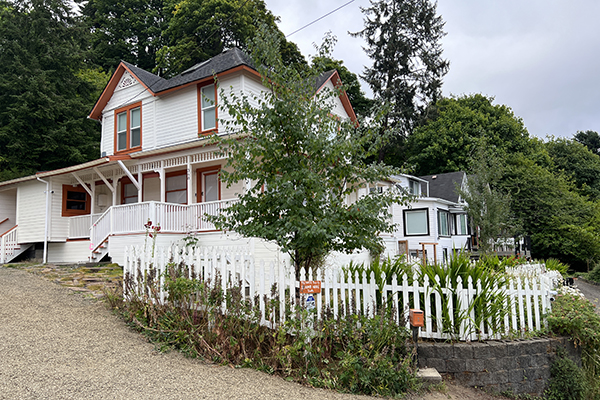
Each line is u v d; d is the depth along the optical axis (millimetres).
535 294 7352
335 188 6855
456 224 32375
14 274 11328
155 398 4305
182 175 17094
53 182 17750
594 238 29328
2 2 26703
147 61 40375
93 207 17625
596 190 45781
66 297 8445
